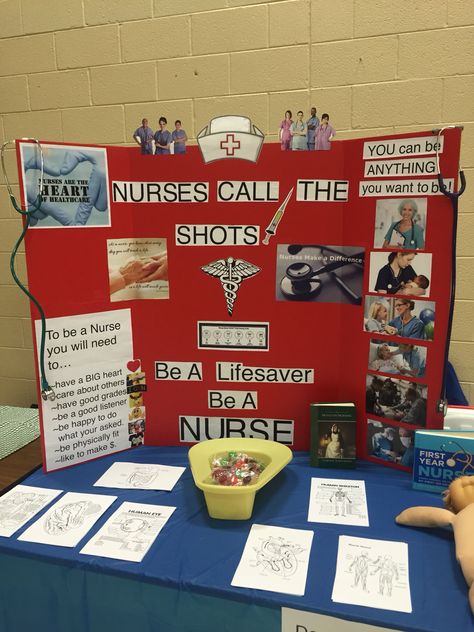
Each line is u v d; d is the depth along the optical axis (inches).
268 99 80.1
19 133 91.6
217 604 33.9
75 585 37.5
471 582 32.7
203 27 80.0
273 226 50.3
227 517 41.6
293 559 36.3
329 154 48.3
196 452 48.8
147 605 35.8
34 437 62.6
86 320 50.7
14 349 100.0
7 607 40.3
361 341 50.3
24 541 39.3
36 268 47.3
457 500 40.4
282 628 32.7
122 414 54.5
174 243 51.8
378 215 47.1
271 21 77.5
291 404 53.6
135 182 51.3
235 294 52.1
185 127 84.2
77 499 45.3
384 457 50.9
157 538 39.3
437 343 46.1
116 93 85.7
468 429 47.8
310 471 49.9
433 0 72.1
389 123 77.0
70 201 48.4
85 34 84.7
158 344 54.0
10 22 87.3
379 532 39.6
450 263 44.4
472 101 73.6
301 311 51.5
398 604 31.9
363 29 75.0
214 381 54.2
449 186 43.4
